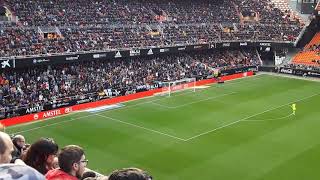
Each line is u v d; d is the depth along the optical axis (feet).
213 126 134.51
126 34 202.80
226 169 96.84
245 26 267.18
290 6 279.49
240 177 92.17
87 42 181.27
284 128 133.59
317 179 91.50
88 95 160.56
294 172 95.50
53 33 176.76
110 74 184.65
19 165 12.87
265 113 153.69
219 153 108.17
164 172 94.63
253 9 280.92
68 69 174.40
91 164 98.68
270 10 280.72
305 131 130.41
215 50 250.16
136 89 178.91
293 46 253.03
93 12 202.69
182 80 201.05
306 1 272.31
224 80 226.17
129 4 226.17
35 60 155.12
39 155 21.42
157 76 199.62
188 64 223.30
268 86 210.38
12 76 154.40
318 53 253.44
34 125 133.80
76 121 139.23
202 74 218.18
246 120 143.13
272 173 94.68
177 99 176.45
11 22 167.43
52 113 146.72
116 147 111.96
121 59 198.29
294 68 246.06
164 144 115.03
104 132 126.11
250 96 185.06
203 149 111.34
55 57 162.09
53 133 124.98
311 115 151.64
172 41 217.15
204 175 93.04
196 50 232.32
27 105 140.46
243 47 260.83
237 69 236.63
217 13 266.36
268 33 262.26
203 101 172.96
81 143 115.24
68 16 189.67
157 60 213.87
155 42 207.82
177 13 244.63
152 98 177.99
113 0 219.82
